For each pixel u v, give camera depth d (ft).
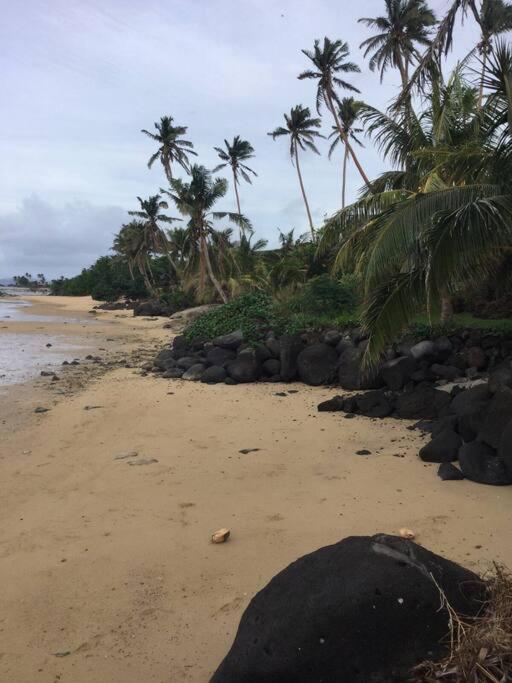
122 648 12.54
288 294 83.51
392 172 49.60
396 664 9.18
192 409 38.22
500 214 24.36
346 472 23.77
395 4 99.60
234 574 15.57
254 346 51.37
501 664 8.41
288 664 9.36
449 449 24.30
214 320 65.36
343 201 146.10
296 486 22.41
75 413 37.88
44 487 23.38
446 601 9.54
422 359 41.78
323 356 46.85
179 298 166.40
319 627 9.48
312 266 85.10
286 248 122.11
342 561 10.42
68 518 19.99
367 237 37.40
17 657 12.34
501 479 21.12
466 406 28.09
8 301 293.84
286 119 151.23
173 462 26.25
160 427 33.35
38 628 13.38
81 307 233.14
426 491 20.95
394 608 9.51
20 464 26.71
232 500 21.18
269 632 9.78
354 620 9.45
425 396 32.65
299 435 30.40
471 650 8.61
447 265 24.76
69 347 85.92
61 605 14.33
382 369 40.57
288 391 44.14
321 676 9.29
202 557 16.63
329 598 9.73
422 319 48.32
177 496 21.83
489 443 22.81
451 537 17.03
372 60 106.32
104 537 18.28
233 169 172.04
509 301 48.78
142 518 19.76
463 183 34.88
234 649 10.05
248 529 18.49
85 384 50.39
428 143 48.37
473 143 32.63
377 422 32.40
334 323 53.78
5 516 20.38
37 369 60.75
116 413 37.58
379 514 19.07
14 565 16.51
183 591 14.80
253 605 10.48
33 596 14.78
